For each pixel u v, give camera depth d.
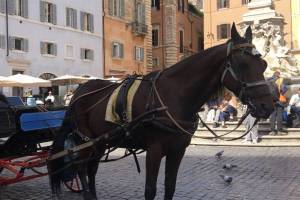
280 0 50.75
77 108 7.62
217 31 58.97
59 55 42.50
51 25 41.66
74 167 7.87
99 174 11.41
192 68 6.14
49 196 9.04
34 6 39.97
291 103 19.11
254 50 5.83
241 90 5.79
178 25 65.25
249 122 16.86
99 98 7.32
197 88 6.11
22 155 8.99
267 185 9.90
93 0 47.28
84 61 45.62
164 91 6.25
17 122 8.45
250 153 15.20
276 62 20.81
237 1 57.44
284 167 12.26
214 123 19.06
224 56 5.95
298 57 23.11
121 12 51.62
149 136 6.22
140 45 55.19
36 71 39.94
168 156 6.28
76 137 7.80
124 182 10.37
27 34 39.19
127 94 6.57
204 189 9.52
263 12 21.45
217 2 58.97
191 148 16.69
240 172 11.52
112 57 49.88
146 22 56.25
